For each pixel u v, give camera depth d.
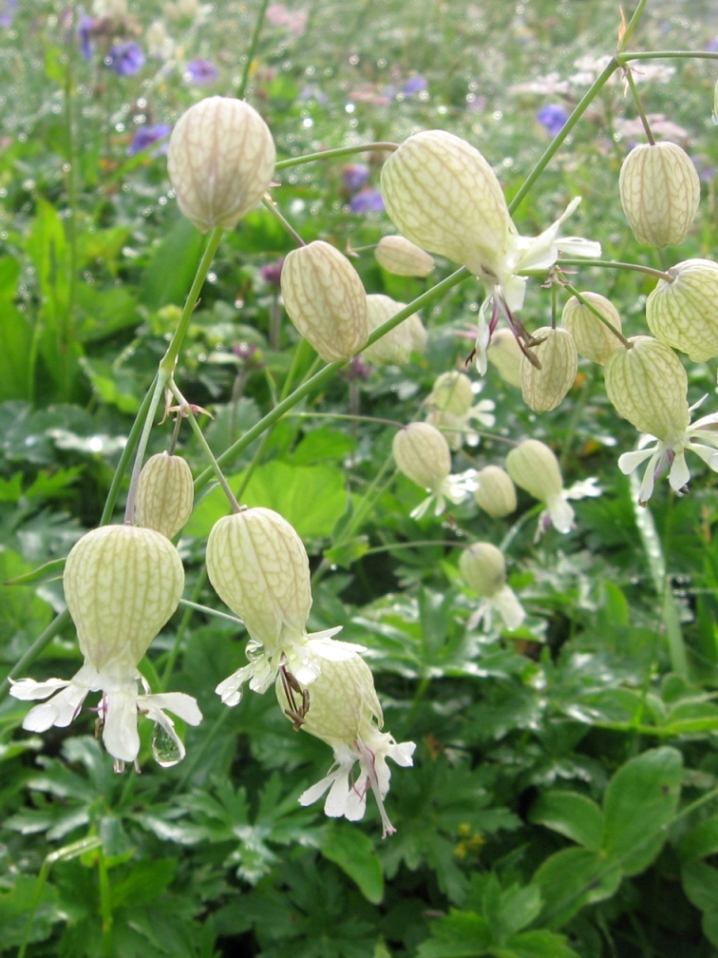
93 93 0.38
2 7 0.48
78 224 0.31
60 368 0.25
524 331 0.09
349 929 0.14
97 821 0.14
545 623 0.19
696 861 0.16
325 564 0.17
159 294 0.28
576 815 0.16
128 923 0.14
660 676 0.19
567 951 0.13
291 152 0.38
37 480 0.20
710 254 0.30
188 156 0.08
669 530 0.22
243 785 0.17
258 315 0.29
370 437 0.24
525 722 0.16
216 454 0.22
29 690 0.09
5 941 0.13
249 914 0.14
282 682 0.09
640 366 0.11
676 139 0.35
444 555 0.22
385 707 0.17
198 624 0.19
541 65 0.53
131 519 0.09
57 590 0.18
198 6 0.44
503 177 0.39
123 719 0.09
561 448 0.25
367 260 0.30
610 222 0.32
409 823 0.16
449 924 0.14
